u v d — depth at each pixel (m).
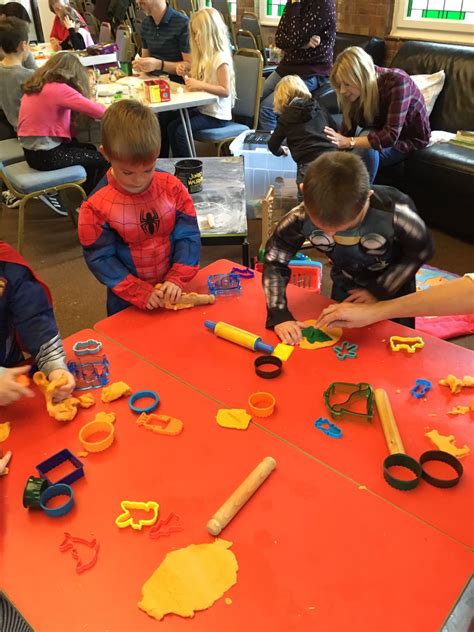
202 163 2.87
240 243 2.25
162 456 0.98
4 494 0.93
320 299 1.44
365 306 1.25
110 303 1.67
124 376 1.18
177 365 1.21
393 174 3.39
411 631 0.70
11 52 3.40
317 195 1.21
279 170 3.37
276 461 0.95
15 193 2.98
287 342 1.26
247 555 0.80
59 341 1.20
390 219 1.37
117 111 1.31
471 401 1.06
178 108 3.28
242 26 5.57
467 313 1.14
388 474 0.90
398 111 2.85
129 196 1.45
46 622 0.73
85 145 3.43
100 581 0.78
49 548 0.83
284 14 4.02
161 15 3.98
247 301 1.45
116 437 1.03
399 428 1.01
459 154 3.04
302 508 0.87
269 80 4.31
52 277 2.94
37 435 1.04
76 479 0.94
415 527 0.83
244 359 1.23
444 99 3.62
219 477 0.93
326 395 1.08
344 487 0.90
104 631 0.72
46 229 3.48
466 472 0.92
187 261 1.54
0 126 4.04
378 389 1.09
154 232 1.51
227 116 3.76
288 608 0.73
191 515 0.87
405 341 1.24
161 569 0.78
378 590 0.75
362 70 2.81
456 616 1.13
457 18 4.06
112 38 6.45
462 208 3.06
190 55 4.03
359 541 0.81
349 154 1.29
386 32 4.46
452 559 0.78
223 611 0.73
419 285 2.67
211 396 1.12
